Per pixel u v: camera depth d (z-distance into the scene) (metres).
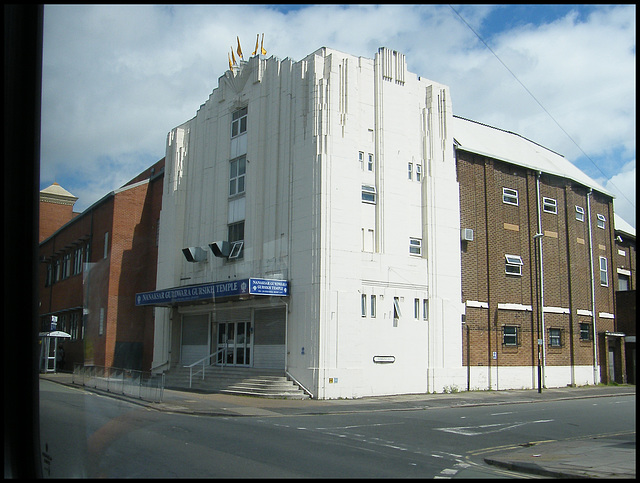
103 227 31.94
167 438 11.02
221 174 30.59
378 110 26.81
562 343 33.19
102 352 22.78
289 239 25.39
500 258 30.89
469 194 30.06
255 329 26.78
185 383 27.80
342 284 24.05
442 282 27.55
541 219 33.41
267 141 27.92
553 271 33.59
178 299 28.22
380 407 20.64
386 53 27.52
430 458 10.69
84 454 8.51
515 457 10.97
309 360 23.33
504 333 30.30
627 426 16.44
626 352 35.97
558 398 26.27
